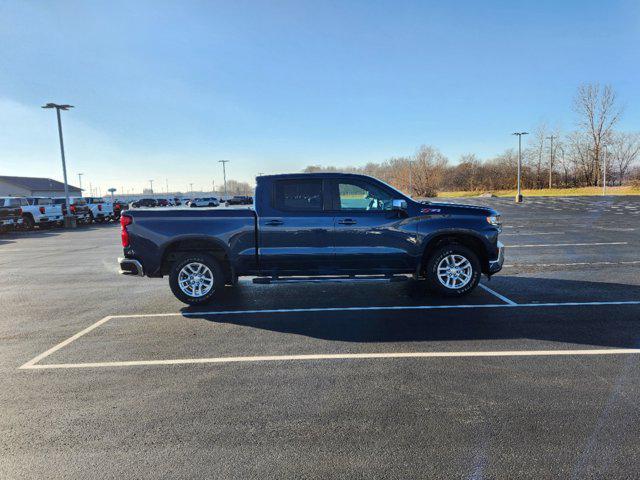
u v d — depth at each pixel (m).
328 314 6.05
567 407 3.34
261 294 7.35
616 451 2.77
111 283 8.73
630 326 5.25
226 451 2.86
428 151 89.12
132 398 3.65
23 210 23.88
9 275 9.86
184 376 4.08
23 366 4.39
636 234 15.18
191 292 6.58
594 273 8.52
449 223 6.49
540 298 6.65
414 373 4.03
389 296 7.02
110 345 4.98
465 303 6.45
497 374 3.96
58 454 2.86
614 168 73.44
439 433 3.02
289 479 2.57
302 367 4.23
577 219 22.17
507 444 2.87
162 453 2.85
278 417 3.29
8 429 3.18
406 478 2.56
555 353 4.43
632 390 3.60
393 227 6.42
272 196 6.41
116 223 31.73
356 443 2.92
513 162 83.38
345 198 6.46
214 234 6.41
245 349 4.76
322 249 6.40
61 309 6.67
